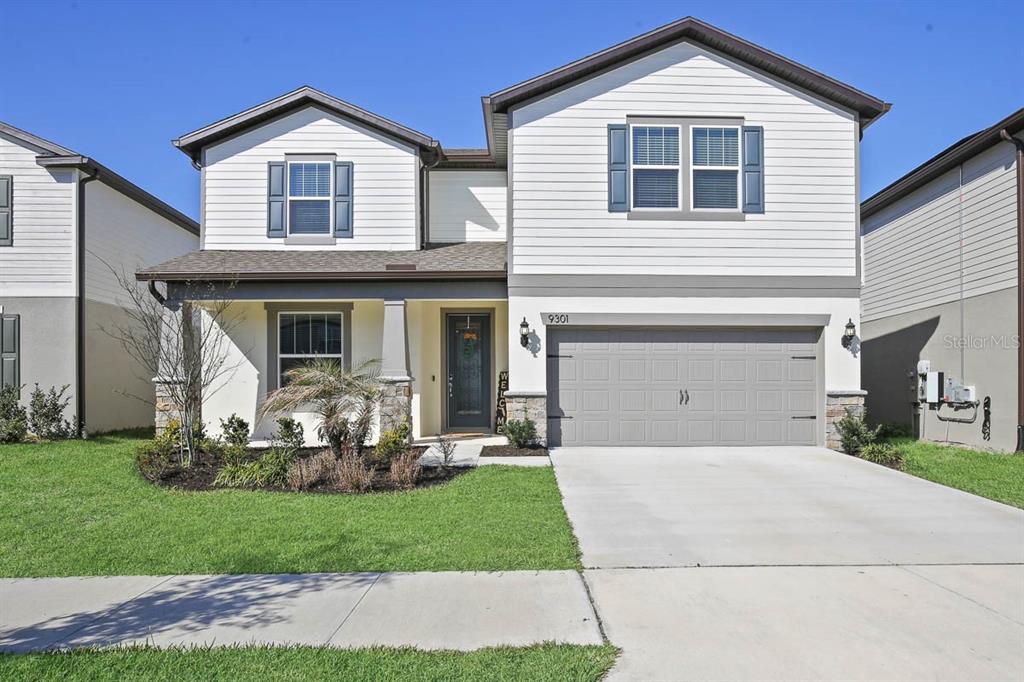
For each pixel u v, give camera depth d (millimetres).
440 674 3604
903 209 15195
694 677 3613
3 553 5871
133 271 15484
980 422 12289
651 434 11695
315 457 9250
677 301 11570
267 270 11320
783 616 4434
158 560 5652
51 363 13148
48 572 5391
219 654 3867
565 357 11727
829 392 11531
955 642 4039
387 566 5441
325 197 13008
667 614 4469
